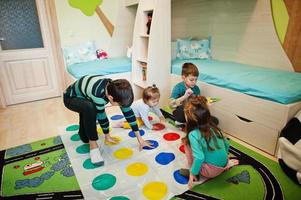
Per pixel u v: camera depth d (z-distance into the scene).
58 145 1.96
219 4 2.72
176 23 3.45
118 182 1.47
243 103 1.89
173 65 2.64
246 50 2.56
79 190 1.42
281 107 1.61
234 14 2.58
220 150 1.37
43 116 2.66
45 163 1.71
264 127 1.76
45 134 2.20
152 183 1.45
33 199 1.36
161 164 1.64
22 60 3.07
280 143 1.53
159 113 2.31
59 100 3.25
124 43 3.61
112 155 1.77
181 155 1.74
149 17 2.65
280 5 2.14
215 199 1.31
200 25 3.06
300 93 1.62
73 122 2.46
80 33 3.29
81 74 2.67
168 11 2.44
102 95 1.52
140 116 2.19
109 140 1.94
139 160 1.70
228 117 2.07
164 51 2.55
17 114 2.75
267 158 1.70
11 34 2.94
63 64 3.24
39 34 3.12
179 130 2.15
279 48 2.24
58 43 3.15
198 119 1.32
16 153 1.86
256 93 1.76
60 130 2.26
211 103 2.13
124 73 2.93
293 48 2.13
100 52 3.44
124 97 1.42
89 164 1.68
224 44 2.80
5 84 3.01
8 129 2.33
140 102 2.17
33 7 3.00
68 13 3.14
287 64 2.21
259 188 1.39
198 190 1.38
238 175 1.51
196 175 1.43
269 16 2.25
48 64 3.26
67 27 3.18
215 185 1.42
